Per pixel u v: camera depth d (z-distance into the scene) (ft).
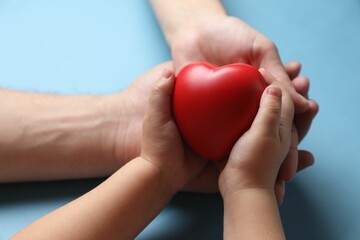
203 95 1.47
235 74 1.46
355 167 1.78
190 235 1.64
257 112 1.47
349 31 2.12
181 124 1.53
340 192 1.74
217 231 1.65
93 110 1.79
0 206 1.68
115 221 1.46
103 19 2.15
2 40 2.06
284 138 1.51
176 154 1.56
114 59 2.03
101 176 1.75
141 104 1.80
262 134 1.43
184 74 1.52
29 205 1.69
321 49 2.07
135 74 2.00
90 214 1.45
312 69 2.01
